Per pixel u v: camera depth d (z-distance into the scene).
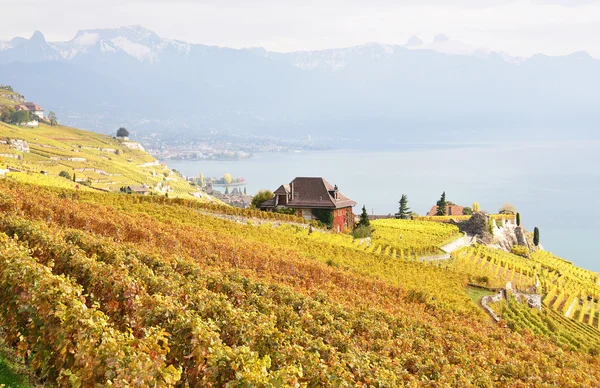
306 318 23.56
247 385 13.21
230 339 18.02
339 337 22.03
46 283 16.05
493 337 33.94
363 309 31.64
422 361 22.98
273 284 30.05
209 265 36.69
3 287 17.25
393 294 44.59
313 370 16.05
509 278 80.00
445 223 126.94
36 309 15.42
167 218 56.84
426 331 29.91
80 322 14.05
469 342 29.80
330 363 17.59
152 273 23.06
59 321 14.77
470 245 111.31
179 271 28.62
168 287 21.52
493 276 74.62
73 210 43.19
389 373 18.27
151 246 37.47
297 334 20.11
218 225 61.38
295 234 72.38
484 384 22.16
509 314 50.03
